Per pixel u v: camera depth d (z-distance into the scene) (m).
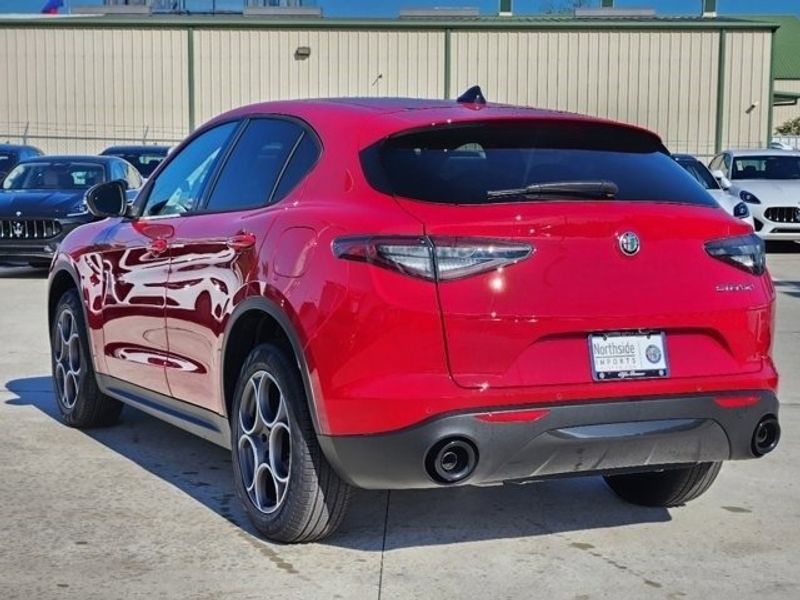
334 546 4.39
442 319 3.78
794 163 19.05
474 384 3.80
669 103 35.34
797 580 4.11
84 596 3.86
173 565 4.16
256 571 4.10
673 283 4.07
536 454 3.87
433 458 3.76
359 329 3.81
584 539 4.54
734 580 4.10
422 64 35.28
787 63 66.38
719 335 4.15
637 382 3.98
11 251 12.91
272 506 4.39
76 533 4.51
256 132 5.01
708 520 4.82
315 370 3.94
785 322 10.87
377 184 4.07
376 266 3.81
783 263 16.84
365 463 3.86
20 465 5.53
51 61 35.81
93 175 14.59
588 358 3.94
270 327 4.52
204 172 5.29
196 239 4.88
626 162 4.47
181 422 5.18
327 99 4.93
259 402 4.38
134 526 4.61
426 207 3.93
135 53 35.59
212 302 4.67
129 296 5.47
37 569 4.11
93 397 6.15
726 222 4.27
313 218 4.13
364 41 35.25
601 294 3.95
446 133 4.27
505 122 4.34
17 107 36.09
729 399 4.12
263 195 4.66
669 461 4.11
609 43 35.12
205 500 4.98
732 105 35.34
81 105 35.97
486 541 4.49
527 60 35.25
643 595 3.94
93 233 6.11
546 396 3.84
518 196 4.04
